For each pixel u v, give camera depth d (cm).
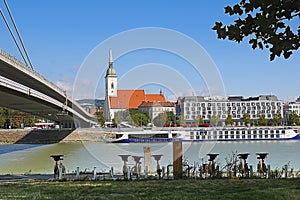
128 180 1580
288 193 1066
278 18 669
